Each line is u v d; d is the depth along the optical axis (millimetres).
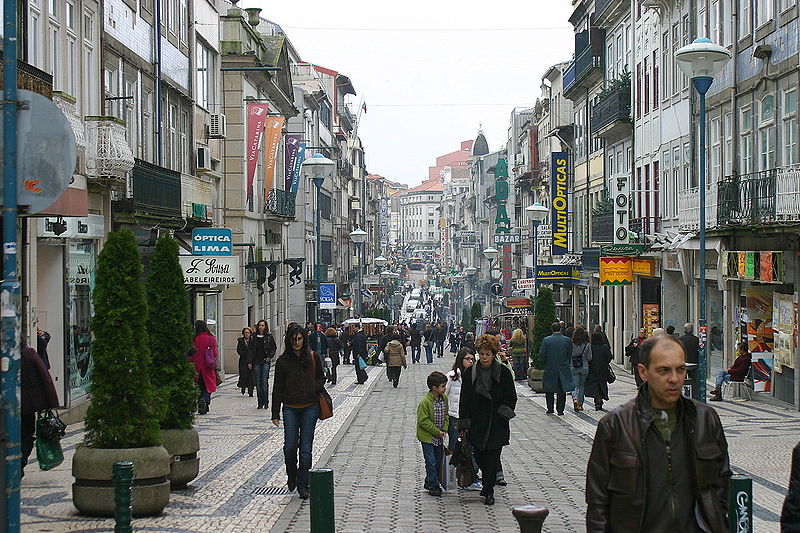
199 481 13914
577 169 56000
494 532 10984
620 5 44625
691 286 35062
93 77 23500
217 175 39250
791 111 25125
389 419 23719
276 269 49656
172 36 32219
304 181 66875
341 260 92562
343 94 100688
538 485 14234
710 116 31797
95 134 21969
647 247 37844
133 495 11023
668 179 37000
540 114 75812
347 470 15625
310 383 12984
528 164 83000
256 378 24500
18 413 7047
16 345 7094
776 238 24891
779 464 15852
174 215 28422
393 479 14734
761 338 26828
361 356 36406
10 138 7477
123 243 11141
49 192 7555
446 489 13477
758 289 27125
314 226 73000
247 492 13062
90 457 10898
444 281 183750
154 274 12867
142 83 28250
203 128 37188
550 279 54250
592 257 47375
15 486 6953
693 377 18938
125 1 26406
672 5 36281
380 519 11688
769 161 26703
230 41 41125
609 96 44906
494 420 12625
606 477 5637
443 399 13445
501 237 59531
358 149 113438
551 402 23938
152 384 12836
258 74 44375
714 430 5633
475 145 159000
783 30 25516
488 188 118000
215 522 11008
